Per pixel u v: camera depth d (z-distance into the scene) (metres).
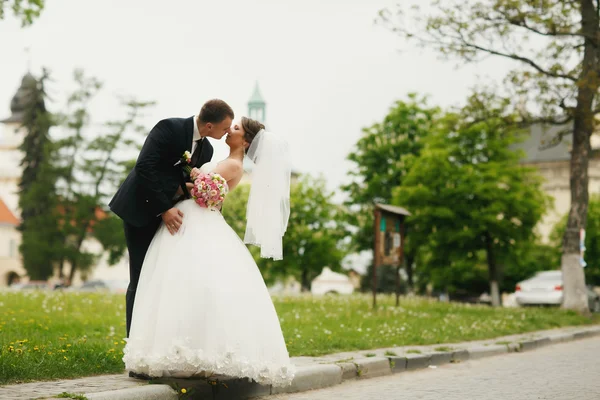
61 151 59.88
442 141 33.06
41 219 59.66
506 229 30.94
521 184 31.34
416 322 15.18
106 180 59.81
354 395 6.61
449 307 22.78
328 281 96.44
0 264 85.06
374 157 43.44
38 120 63.81
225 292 5.60
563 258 22.78
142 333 5.58
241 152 6.45
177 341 5.44
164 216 5.87
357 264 65.56
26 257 60.12
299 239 50.25
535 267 56.94
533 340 12.76
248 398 6.20
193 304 5.52
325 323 13.73
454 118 23.66
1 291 23.14
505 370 8.95
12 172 93.75
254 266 5.99
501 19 21.00
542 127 23.22
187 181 6.12
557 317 19.45
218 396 5.89
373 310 18.31
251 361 5.56
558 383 7.64
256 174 6.48
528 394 6.82
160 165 5.91
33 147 64.19
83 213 58.84
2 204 89.69
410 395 6.68
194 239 5.81
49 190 59.50
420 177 32.38
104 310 14.85
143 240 6.09
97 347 7.46
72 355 6.74
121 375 6.23
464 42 21.33
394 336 11.67
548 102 21.94
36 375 5.88
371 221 43.06
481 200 31.42
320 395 6.57
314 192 51.19
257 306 5.77
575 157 22.66
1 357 5.96
